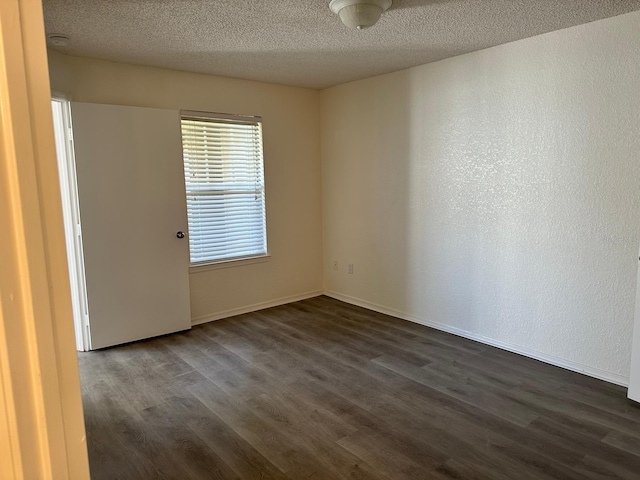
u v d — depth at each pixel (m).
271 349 3.53
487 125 3.38
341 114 4.60
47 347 0.56
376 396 2.76
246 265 4.45
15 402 0.54
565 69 2.91
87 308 3.46
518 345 3.38
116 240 3.53
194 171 4.03
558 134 2.99
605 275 2.86
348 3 2.32
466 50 3.36
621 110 2.69
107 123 3.40
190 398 2.76
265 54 3.38
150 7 2.41
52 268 0.56
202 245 4.16
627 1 2.42
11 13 0.51
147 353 3.47
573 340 3.06
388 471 2.06
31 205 0.53
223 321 4.24
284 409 2.62
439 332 3.88
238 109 4.22
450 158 3.66
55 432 0.58
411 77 3.86
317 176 4.93
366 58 3.54
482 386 2.87
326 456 2.18
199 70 3.84
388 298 4.39
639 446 2.22
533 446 2.23
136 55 3.34
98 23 2.65
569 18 2.69
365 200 4.47
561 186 3.01
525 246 3.25
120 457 2.19
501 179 3.34
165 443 2.30
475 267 3.60
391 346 3.57
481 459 2.14
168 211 3.77
